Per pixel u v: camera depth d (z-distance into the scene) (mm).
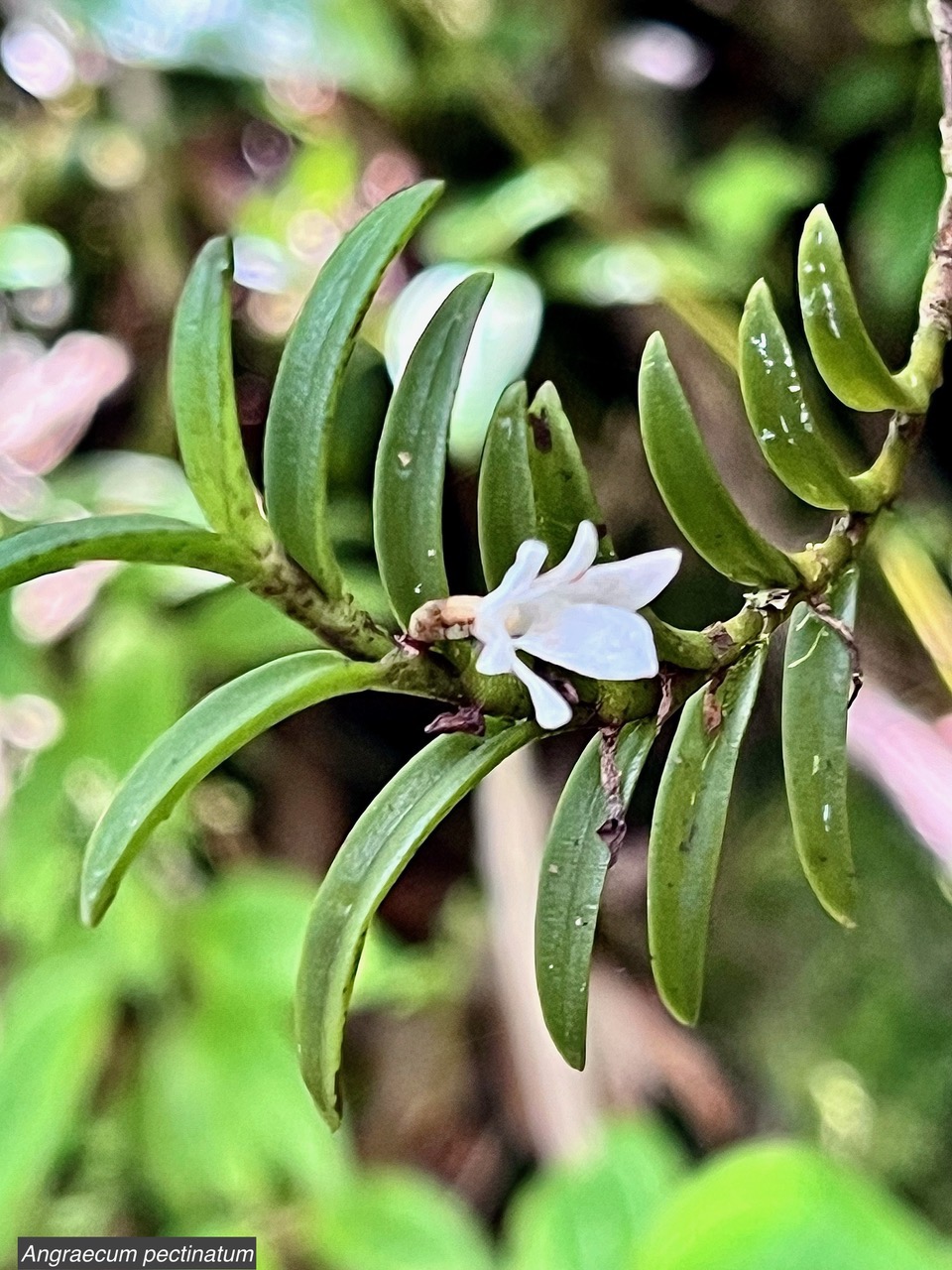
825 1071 117
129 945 106
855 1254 75
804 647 47
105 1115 107
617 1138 94
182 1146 102
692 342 119
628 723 45
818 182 116
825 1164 79
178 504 118
